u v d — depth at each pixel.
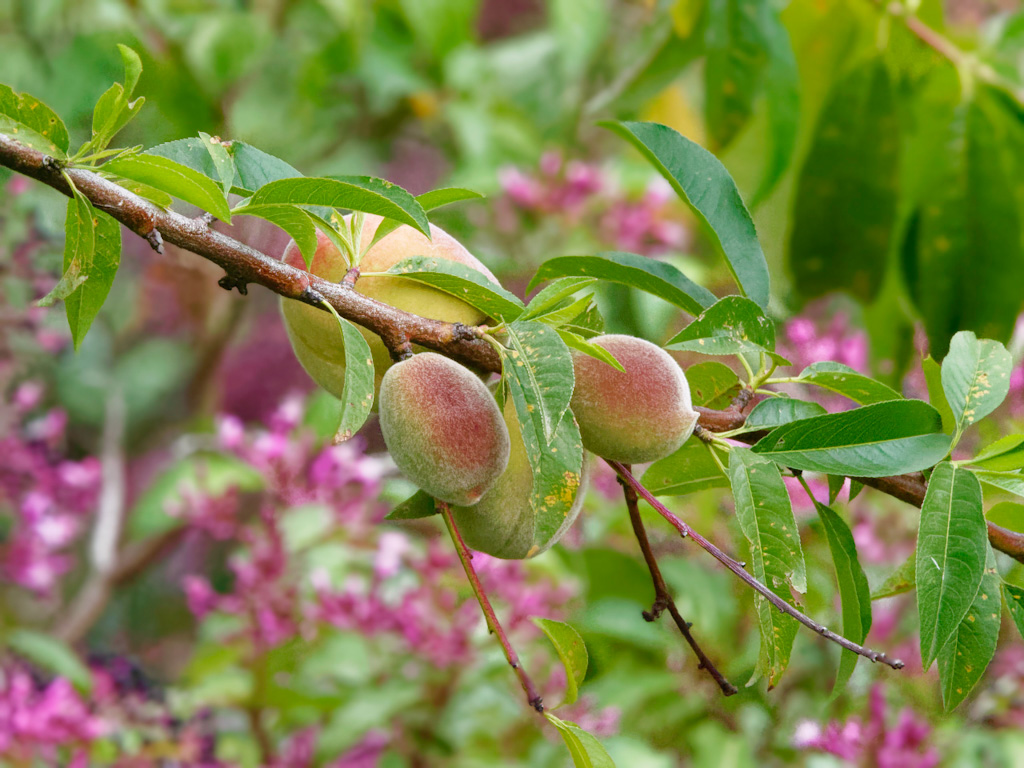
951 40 1.53
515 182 1.95
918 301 1.42
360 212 0.95
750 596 1.53
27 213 1.47
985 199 1.38
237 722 1.82
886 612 1.46
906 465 0.92
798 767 1.47
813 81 1.53
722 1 1.28
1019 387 1.39
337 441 0.90
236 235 1.47
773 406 0.94
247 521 2.03
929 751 1.36
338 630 1.58
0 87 0.89
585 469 0.94
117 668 1.72
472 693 1.54
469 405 0.91
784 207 1.58
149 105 1.76
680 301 0.98
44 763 1.53
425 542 1.61
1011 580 1.26
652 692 1.46
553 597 1.51
